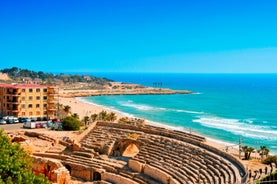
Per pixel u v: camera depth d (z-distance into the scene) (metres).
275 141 123.00
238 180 58.69
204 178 65.50
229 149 101.12
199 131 141.50
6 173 45.47
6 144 50.97
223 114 195.00
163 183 70.88
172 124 159.75
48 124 131.88
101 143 94.19
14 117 143.25
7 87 146.25
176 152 80.56
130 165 80.94
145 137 91.69
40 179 47.31
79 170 84.50
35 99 148.25
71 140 99.31
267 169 68.25
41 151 94.50
